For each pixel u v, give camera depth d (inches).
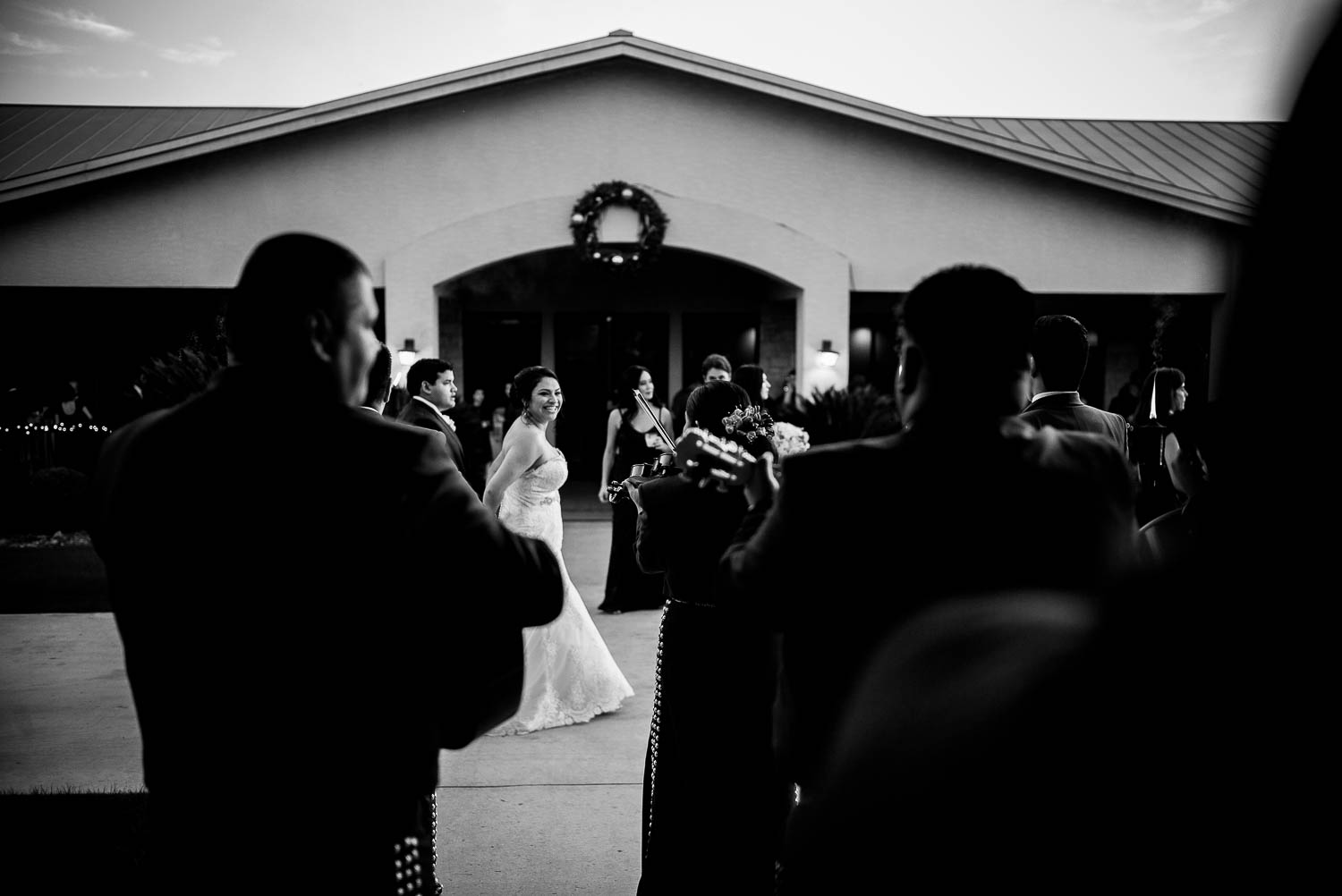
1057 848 38.5
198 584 60.1
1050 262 509.0
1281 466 26.9
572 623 191.9
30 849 129.9
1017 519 55.6
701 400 116.9
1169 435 92.1
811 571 59.5
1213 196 493.0
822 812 51.0
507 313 634.8
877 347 626.8
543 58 485.1
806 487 60.3
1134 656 36.2
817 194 506.9
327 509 60.4
